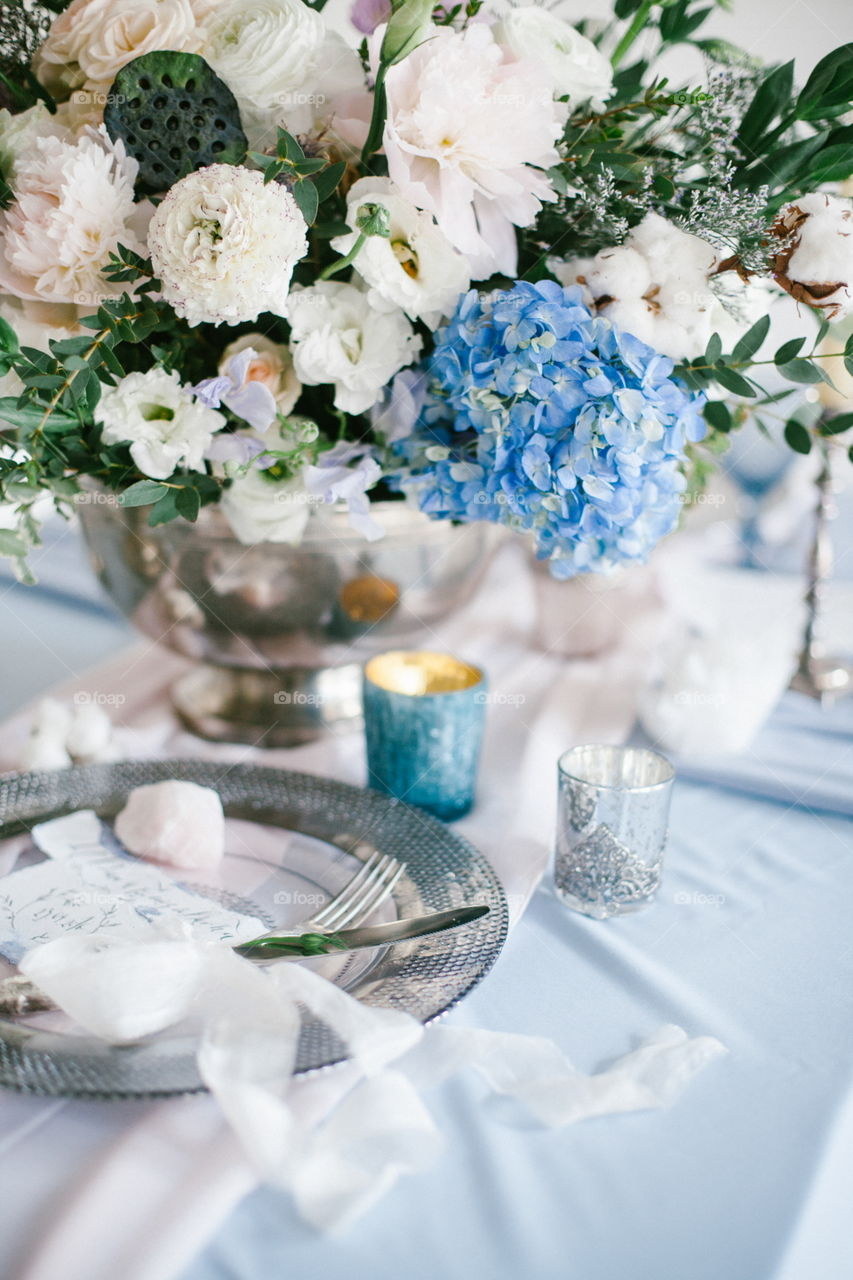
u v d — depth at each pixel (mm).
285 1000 451
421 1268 362
